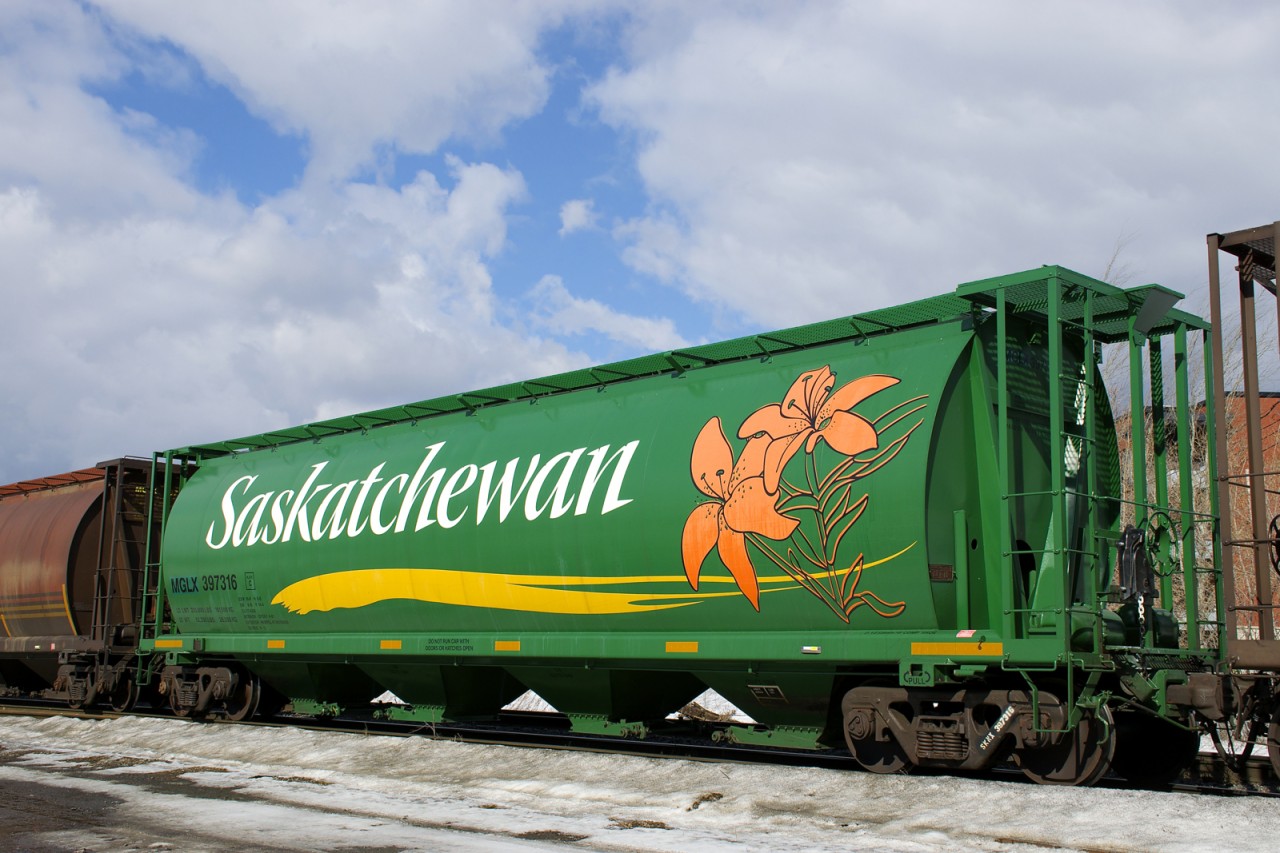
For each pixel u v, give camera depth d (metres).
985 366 12.34
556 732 17.27
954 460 12.10
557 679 15.26
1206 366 13.65
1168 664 11.94
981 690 11.77
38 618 24.03
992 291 11.97
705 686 15.13
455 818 10.84
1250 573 23.17
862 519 12.07
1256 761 12.46
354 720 20.22
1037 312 12.84
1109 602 12.03
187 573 20.58
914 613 11.83
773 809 10.98
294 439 20.61
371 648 17.03
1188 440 13.30
